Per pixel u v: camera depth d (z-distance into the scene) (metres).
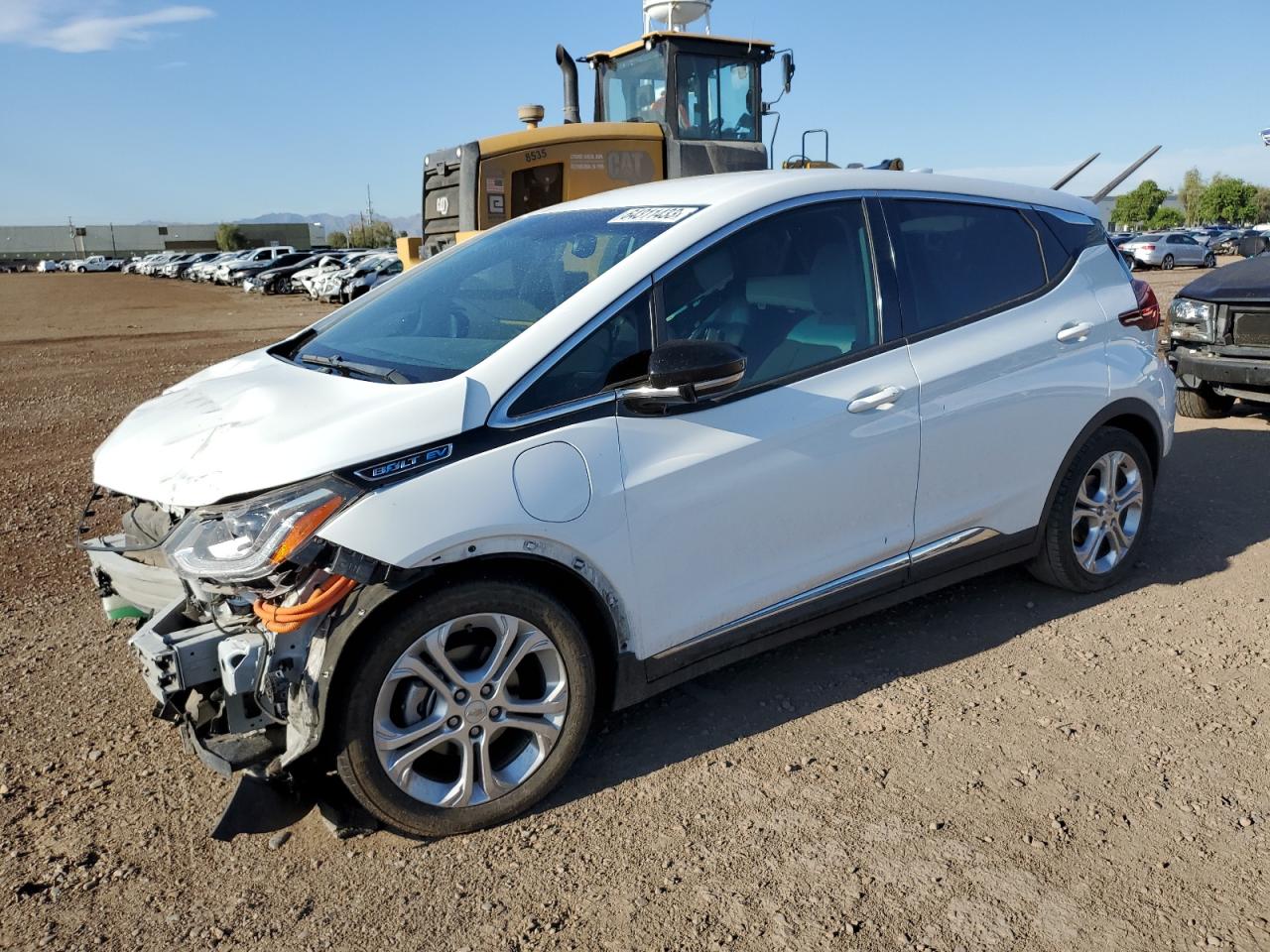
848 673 3.82
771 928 2.51
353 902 2.66
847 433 3.46
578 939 2.50
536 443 2.89
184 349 17.25
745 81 11.28
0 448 8.75
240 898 2.68
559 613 2.95
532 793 3.00
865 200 3.73
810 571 3.49
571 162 10.64
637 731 3.47
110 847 2.90
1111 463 4.34
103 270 79.50
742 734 3.42
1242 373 6.82
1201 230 48.06
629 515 3.03
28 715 3.67
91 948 2.50
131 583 3.20
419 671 2.77
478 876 2.75
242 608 2.79
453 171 10.87
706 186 3.68
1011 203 4.17
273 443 2.77
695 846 2.84
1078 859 2.73
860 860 2.76
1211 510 5.57
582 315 3.06
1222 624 4.14
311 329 4.07
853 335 3.58
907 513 3.71
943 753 3.26
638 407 3.05
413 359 3.26
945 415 3.70
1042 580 4.46
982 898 2.59
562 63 11.45
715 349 2.88
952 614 4.32
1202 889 2.60
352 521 2.62
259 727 2.75
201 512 2.76
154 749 3.43
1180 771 3.12
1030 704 3.55
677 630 3.22
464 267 3.91
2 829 2.99
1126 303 4.37
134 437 3.21
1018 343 3.91
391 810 2.81
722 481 3.20
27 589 4.98
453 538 2.71
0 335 21.03
